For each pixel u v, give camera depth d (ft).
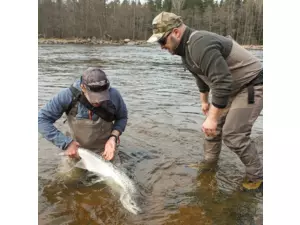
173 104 20.01
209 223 7.95
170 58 58.29
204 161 11.46
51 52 62.90
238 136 9.45
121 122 11.41
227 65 8.82
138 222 7.95
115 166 10.07
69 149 10.30
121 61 49.52
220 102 8.75
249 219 8.13
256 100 9.36
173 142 13.23
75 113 10.53
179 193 9.34
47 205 8.54
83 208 8.46
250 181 9.80
